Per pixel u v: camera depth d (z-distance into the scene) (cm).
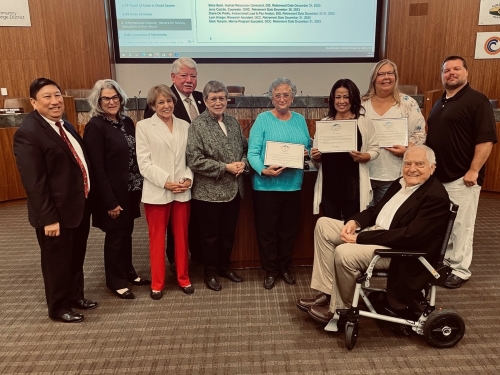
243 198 265
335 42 610
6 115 455
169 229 285
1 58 579
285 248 271
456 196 264
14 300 258
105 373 189
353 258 199
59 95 206
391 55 605
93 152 227
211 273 270
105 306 248
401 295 196
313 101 470
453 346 204
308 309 228
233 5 593
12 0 566
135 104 473
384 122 256
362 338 213
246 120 468
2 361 199
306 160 275
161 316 236
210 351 204
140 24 595
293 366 192
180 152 242
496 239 345
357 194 248
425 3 576
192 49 605
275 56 612
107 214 239
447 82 258
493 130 249
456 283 264
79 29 588
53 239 214
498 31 551
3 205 464
